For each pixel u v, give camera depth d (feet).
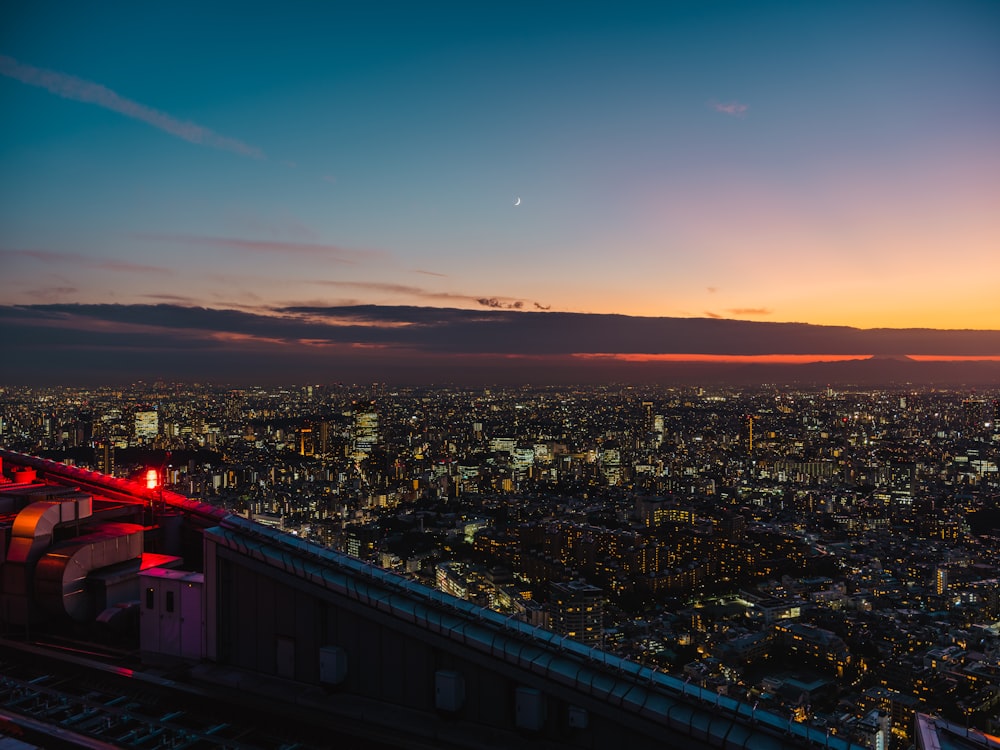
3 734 38.47
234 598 45.39
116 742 37.73
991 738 33.73
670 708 34.81
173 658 46.52
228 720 40.57
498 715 38.58
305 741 38.58
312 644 43.04
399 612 40.14
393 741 37.58
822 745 32.68
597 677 36.76
